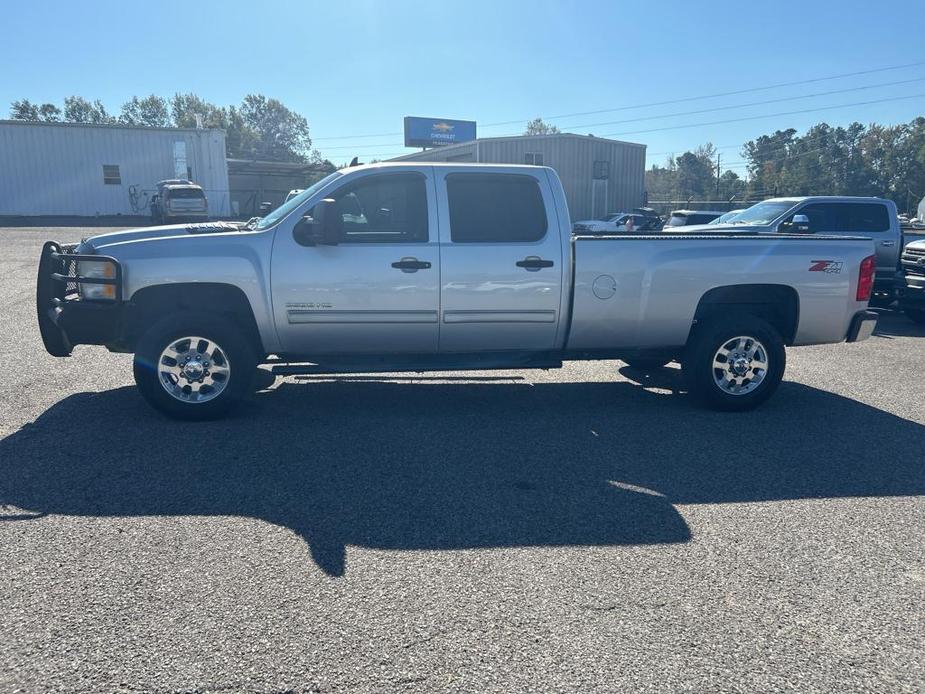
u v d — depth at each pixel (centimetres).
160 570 347
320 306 576
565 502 438
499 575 348
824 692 269
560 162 3688
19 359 789
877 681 276
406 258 579
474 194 596
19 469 473
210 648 287
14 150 3806
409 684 268
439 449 528
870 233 1237
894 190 9600
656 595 333
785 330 660
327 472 478
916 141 9331
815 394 718
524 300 597
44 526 392
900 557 374
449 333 598
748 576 352
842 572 358
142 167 4069
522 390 708
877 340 1055
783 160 11306
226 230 618
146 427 564
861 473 495
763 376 639
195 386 576
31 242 2286
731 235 650
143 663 276
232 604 318
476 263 586
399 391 695
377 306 581
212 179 4253
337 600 323
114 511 412
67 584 332
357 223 589
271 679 269
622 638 299
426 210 588
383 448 527
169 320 560
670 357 652
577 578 347
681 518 418
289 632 298
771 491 461
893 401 692
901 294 1170
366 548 374
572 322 607
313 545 376
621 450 534
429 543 381
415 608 318
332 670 275
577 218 3778
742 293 639
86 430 554
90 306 552
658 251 610
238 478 464
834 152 10125
